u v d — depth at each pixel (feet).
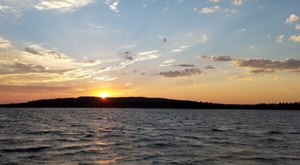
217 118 442.09
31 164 91.25
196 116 511.40
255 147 127.13
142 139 157.07
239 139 158.20
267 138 164.14
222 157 103.30
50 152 112.47
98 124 287.28
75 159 98.94
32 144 135.64
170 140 152.25
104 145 132.57
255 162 94.89
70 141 147.95
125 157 102.73
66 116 468.75
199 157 103.19
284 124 307.17
